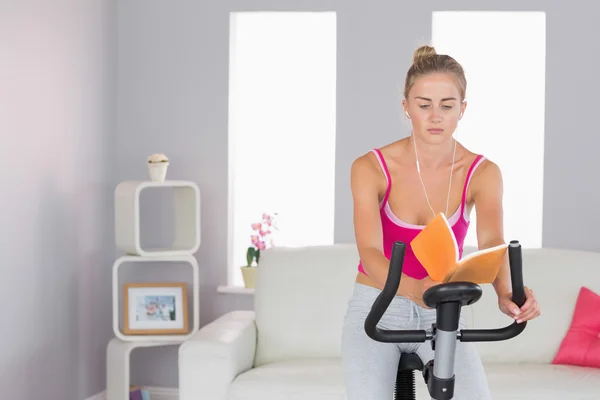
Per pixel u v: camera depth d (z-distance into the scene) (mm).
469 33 5148
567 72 4617
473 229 5152
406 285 1905
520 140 5129
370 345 2100
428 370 1827
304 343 4012
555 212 4645
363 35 4762
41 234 4223
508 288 1964
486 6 4660
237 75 5203
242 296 4918
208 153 4957
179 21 4973
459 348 2094
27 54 4086
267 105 5195
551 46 4629
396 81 4738
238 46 5203
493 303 3963
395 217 2135
